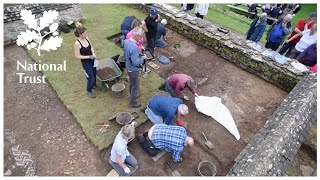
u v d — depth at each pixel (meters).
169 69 7.07
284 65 6.38
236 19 12.99
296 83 6.19
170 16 8.54
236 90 6.50
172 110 4.43
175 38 8.38
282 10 12.29
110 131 5.18
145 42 7.57
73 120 5.45
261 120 5.72
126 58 4.81
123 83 6.41
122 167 4.28
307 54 6.59
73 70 6.74
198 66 7.23
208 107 5.73
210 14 13.09
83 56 5.04
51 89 6.18
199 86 6.55
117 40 8.11
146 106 5.79
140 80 6.57
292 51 7.48
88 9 9.91
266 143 4.30
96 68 6.04
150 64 7.19
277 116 5.12
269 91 6.52
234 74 7.01
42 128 5.24
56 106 5.75
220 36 7.52
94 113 5.56
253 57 6.77
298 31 7.50
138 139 5.04
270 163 3.93
